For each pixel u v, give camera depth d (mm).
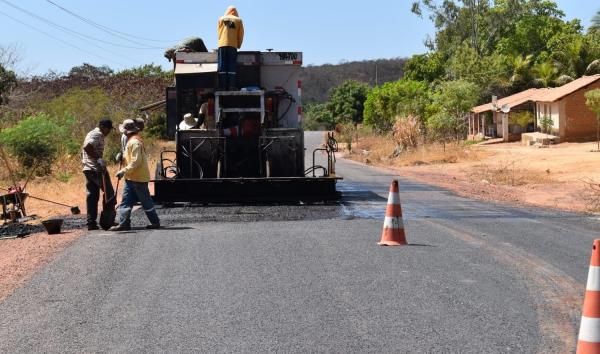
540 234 11680
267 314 6898
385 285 7969
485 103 63469
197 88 16328
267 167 15516
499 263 9180
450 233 11703
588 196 18391
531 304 7207
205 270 8797
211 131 15734
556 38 71375
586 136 44594
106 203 12195
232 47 16047
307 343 6043
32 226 13156
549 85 62281
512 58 65188
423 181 24594
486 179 25344
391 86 71938
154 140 38281
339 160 45125
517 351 5801
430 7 80125
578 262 9289
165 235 11438
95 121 36094
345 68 187125
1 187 20828
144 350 5941
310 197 15641
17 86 39531
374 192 19484
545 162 31844
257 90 15883
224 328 6484
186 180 15242
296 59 16531
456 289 7797
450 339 6109
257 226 12352
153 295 7656
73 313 7051
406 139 44406
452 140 48188
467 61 66000
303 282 8133
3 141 24594
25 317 6957
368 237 11156
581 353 5199
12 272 8977
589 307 5191
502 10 76625
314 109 123625
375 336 6203
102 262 9359
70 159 26859
